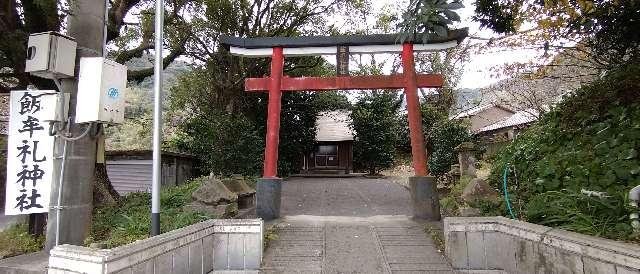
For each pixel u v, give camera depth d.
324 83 8.22
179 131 18.31
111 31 8.01
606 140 6.11
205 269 4.98
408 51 8.13
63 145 4.23
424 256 5.53
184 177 15.08
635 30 6.61
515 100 16.50
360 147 23.03
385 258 5.47
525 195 6.37
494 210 6.11
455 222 5.27
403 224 6.98
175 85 19.66
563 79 11.22
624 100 6.51
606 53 7.77
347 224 7.02
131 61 12.69
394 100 24.86
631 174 5.12
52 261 3.36
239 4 15.07
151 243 3.75
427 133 18.95
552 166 6.49
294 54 8.49
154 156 4.61
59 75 4.12
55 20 5.53
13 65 6.05
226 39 8.38
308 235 6.45
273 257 5.58
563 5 5.87
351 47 8.37
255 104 18.42
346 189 14.23
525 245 4.45
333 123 26.05
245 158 11.84
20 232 5.21
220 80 16.62
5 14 5.59
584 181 5.59
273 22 15.98
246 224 5.34
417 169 7.72
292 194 12.73
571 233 3.84
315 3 15.61
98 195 8.57
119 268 3.26
